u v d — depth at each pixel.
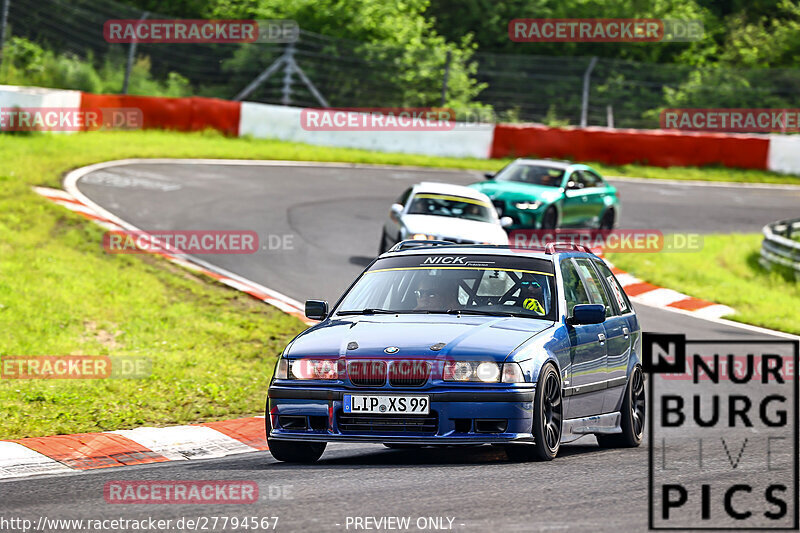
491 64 163.25
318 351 25.95
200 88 143.12
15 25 131.88
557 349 27.11
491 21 174.38
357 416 25.27
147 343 48.34
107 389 40.03
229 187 88.69
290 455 27.42
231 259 66.62
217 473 25.30
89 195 78.25
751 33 181.50
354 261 68.50
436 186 68.12
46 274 56.78
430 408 24.88
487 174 85.06
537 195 79.38
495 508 20.17
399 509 20.17
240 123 116.88
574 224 83.88
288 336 51.47
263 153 107.19
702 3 191.88
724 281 74.06
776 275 79.00
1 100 96.25
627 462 26.56
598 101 156.88
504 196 79.00
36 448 30.27
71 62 128.62
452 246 31.56
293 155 108.31
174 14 155.25
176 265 63.16
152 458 30.45
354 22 148.50
